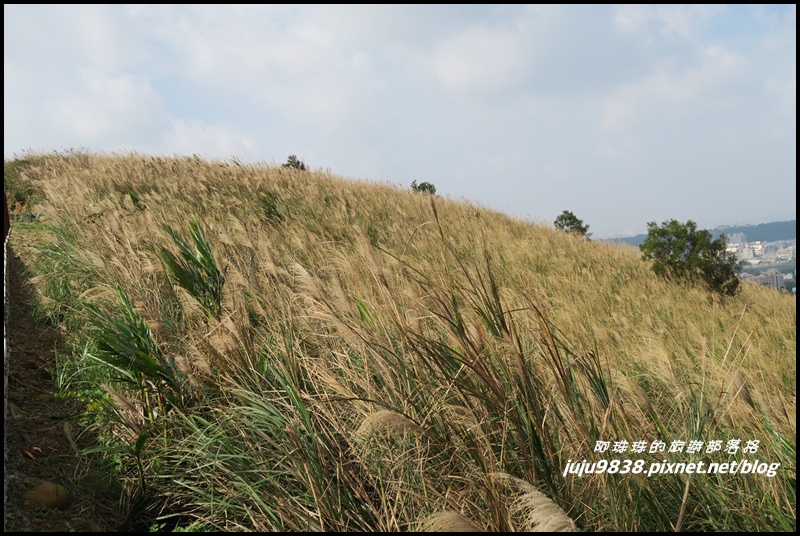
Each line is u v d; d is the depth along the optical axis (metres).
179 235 7.24
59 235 9.12
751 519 3.11
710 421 3.79
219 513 3.50
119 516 3.51
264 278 5.46
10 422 4.24
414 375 3.46
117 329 4.59
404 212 14.08
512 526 2.67
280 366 4.06
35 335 6.02
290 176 17.28
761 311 9.72
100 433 4.32
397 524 3.05
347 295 3.95
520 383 3.13
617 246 17.89
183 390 4.36
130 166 16.84
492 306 3.35
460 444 3.12
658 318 7.71
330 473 3.47
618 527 2.88
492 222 15.77
